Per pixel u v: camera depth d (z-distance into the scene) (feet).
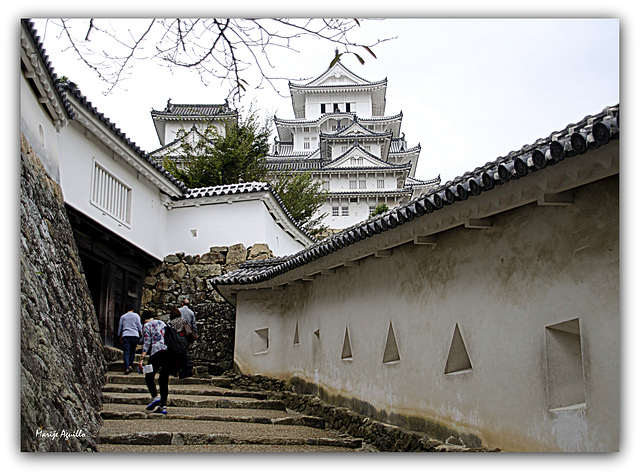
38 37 24.86
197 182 69.72
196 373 44.98
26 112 26.37
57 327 22.34
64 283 26.09
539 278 19.35
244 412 33.78
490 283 21.75
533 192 18.34
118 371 40.52
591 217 17.47
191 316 43.16
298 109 176.76
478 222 21.68
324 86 167.53
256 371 43.37
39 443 16.63
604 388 16.52
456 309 23.65
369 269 31.60
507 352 20.51
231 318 52.24
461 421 22.62
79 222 39.63
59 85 35.81
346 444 27.27
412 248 27.45
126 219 47.24
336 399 33.76
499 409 20.59
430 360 25.13
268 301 44.50
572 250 18.07
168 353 29.94
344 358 33.65
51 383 19.52
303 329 39.60
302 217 83.30
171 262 54.29
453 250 24.22
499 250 21.43
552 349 18.71
